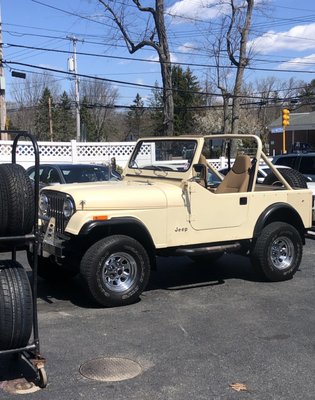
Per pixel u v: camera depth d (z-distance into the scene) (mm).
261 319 5707
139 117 92938
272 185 8281
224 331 5312
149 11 25422
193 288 7008
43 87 82688
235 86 29953
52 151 19578
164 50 25438
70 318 5684
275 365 4480
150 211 6285
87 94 84000
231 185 7531
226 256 9133
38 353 4113
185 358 4609
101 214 5961
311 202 7723
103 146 20422
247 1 28922
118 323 5527
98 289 5949
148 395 3902
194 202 6602
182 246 6617
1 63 20672
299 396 3928
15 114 82812
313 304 6293
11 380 4113
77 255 6164
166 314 5855
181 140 6984
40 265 7035
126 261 6152
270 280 7352
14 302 4004
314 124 54594
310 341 5051
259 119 73188
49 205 6539
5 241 4020
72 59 47875
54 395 3875
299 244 7520
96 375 4234
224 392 3971
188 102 68500
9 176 4043
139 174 7453
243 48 29359
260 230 7148
